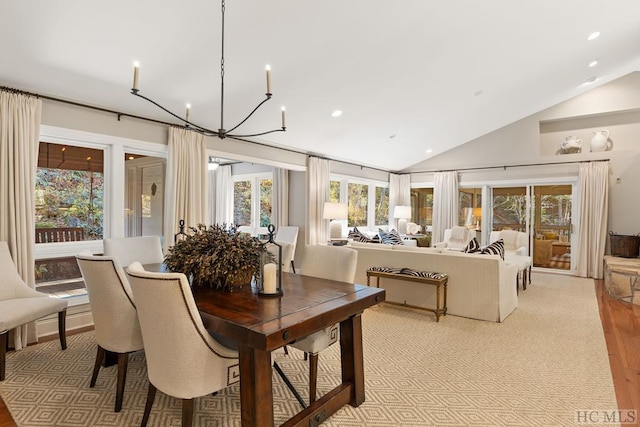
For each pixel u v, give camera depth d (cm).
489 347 324
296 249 677
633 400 235
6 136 309
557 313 430
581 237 677
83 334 348
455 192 827
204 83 382
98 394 237
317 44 361
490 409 223
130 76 343
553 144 750
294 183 684
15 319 259
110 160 399
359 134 621
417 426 206
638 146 671
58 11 261
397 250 453
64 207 378
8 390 241
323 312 184
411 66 439
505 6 358
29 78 317
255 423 168
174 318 166
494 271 393
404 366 284
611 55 532
